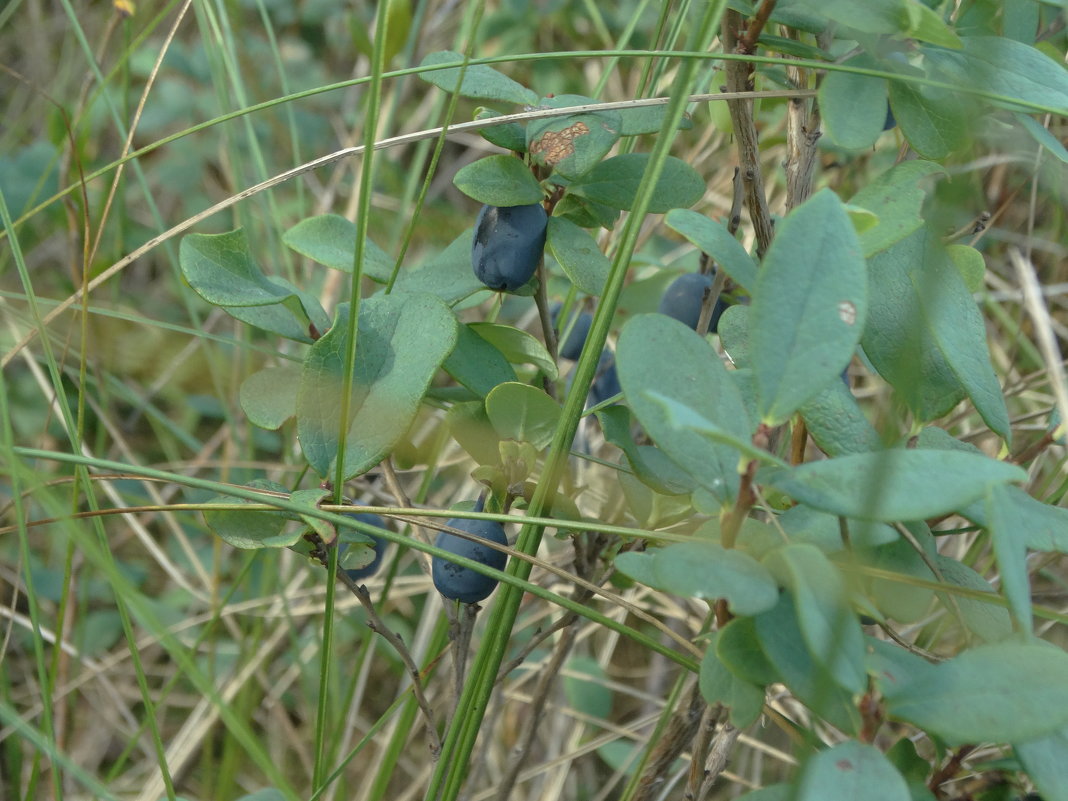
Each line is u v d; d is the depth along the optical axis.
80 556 0.49
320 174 0.63
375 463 0.34
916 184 0.33
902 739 0.32
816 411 0.33
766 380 0.31
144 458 0.52
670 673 0.46
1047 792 0.30
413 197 0.59
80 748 0.46
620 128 0.35
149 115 0.63
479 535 0.34
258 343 0.51
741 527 0.32
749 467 0.31
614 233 0.42
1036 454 0.34
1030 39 0.36
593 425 0.44
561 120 0.35
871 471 0.30
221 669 0.48
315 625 0.47
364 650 0.41
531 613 0.46
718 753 0.36
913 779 0.32
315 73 0.67
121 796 0.45
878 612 0.31
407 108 0.65
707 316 0.38
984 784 0.32
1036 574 0.42
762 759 0.44
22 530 0.35
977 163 0.42
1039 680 0.30
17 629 0.47
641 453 0.35
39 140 0.59
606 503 0.38
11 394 0.52
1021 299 0.45
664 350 0.31
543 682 0.39
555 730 0.45
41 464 0.50
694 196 0.35
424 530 0.39
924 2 0.35
